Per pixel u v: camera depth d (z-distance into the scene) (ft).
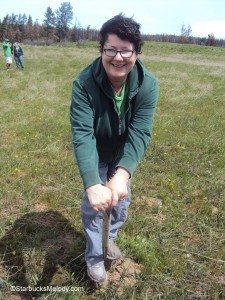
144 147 4.64
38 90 20.27
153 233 6.60
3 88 20.61
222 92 21.40
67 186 8.32
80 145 4.37
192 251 6.14
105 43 4.15
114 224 5.36
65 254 5.98
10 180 8.48
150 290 5.34
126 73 4.25
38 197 7.81
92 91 4.40
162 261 5.85
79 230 6.68
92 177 4.17
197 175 9.11
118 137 4.86
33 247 6.10
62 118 14.33
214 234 6.64
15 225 6.74
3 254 5.92
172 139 11.82
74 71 29.45
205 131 12.98
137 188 8.29
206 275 5.58
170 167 9.55
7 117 14.11
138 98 4.55
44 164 9.50
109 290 5.22
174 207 7.55
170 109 16.58
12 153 10.22
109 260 5.56
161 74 28.68
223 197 8.02
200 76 28.55
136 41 4.13
